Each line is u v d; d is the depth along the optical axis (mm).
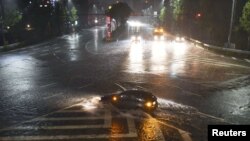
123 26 115250
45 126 20484
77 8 152500
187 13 92375
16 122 21578
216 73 37562
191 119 21906
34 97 28391
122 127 20031
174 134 18938
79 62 46844
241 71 38562
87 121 21250
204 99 27250
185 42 73062
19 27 84500
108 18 99875
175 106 25172
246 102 26328
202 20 73875
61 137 18422
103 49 61938
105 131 19297
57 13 105125
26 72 39812
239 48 58375
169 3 128375
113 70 40188
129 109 23734
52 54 55906
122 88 31312
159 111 23781
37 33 91812
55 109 24547
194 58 48562
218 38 70375
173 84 32625
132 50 58906
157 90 30359
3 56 53531
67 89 31156
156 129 19719
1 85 33188
